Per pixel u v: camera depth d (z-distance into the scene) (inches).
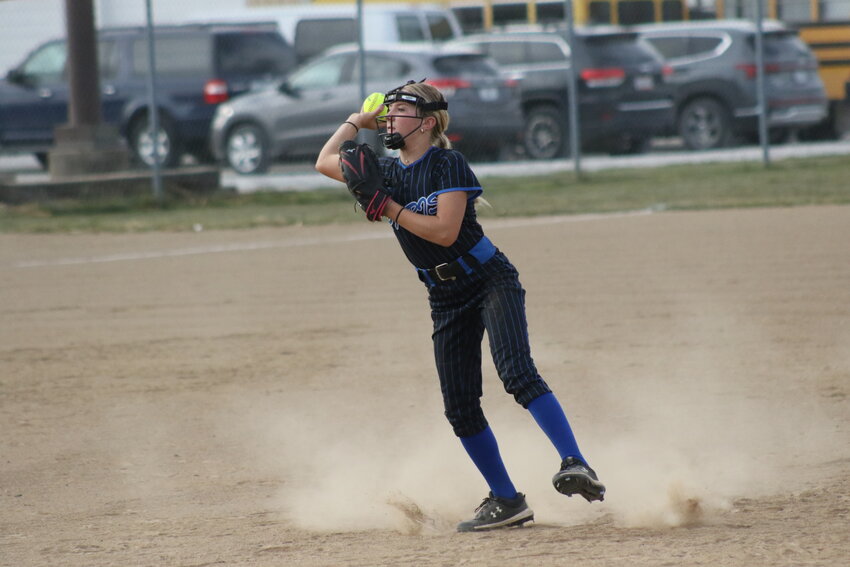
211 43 3245.6
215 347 1290.6
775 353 1158.3
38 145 3334.2
